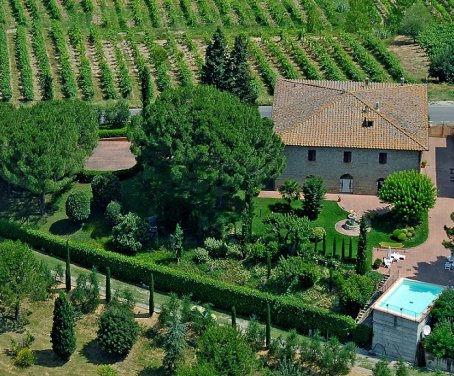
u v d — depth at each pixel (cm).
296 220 11362
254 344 9981
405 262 11456
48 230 12281
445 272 11244
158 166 12081
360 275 10700
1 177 13125
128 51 18712
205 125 11731
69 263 10912
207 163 11462
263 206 12550
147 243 11775
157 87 17000
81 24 19962
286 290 10881
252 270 11238
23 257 10231
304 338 10256
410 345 9781
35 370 9638
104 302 10688
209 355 9038
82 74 17300
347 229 12062
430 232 12081
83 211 12131
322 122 12862
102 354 9894
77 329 10262
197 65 17762
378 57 18462
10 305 10312
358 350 10069
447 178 13550
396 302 10050
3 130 12262
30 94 16525
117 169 13888
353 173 12825
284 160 12156
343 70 17862
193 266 11381
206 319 10081
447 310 9875
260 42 19125
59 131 12325
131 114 15975
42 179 12012
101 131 14862
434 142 14738
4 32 18938
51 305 10706
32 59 18188
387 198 12050
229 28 19875
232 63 15088
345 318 10162
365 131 12712
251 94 15325
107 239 11969
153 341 10094
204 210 12038
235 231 11856
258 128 11944
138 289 11125
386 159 12681
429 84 17100
